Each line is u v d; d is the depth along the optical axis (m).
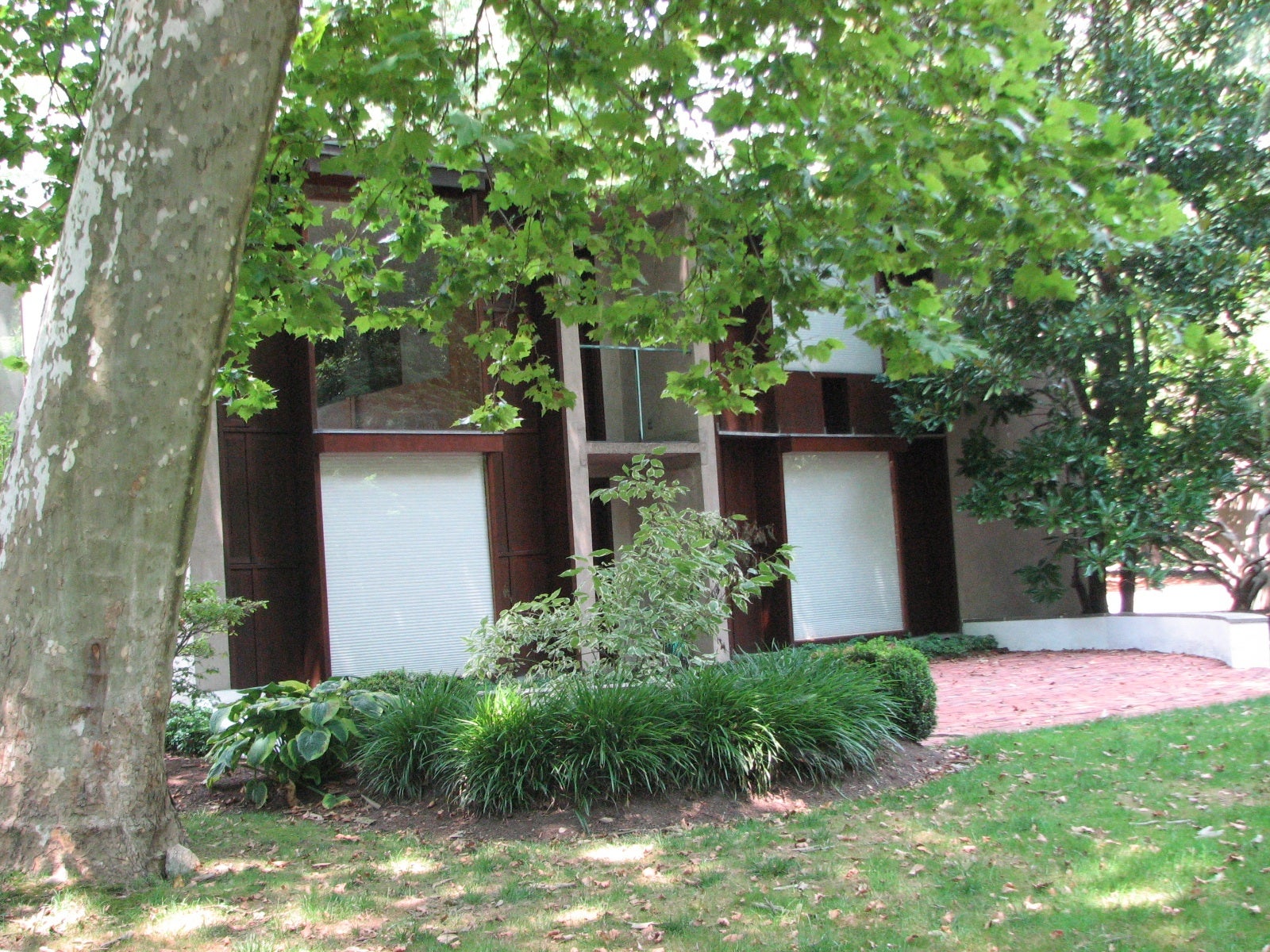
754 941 5.07
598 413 16.64
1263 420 12.88
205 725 10.64
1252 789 7.29
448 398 14.46
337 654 13.69
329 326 9.14
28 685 5.63
